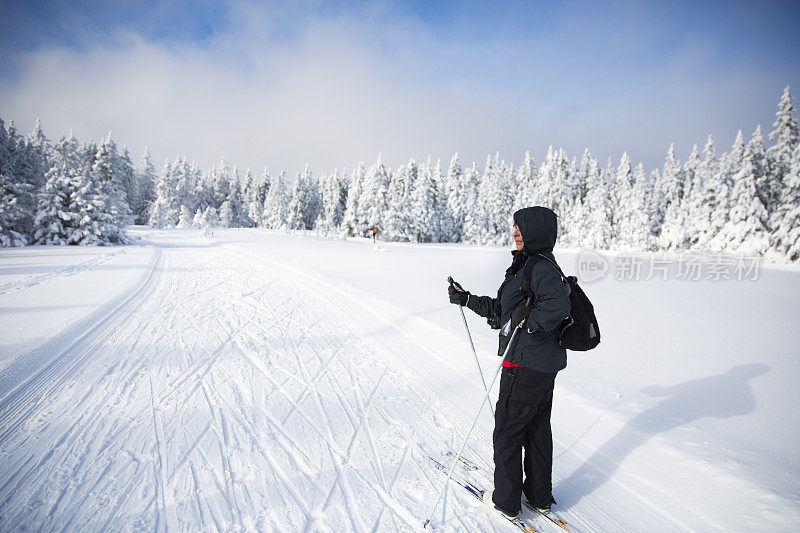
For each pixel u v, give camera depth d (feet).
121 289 29.96
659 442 10.03
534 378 7.17
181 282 35.01
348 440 10.24
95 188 77.20
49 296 26.35
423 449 9.94
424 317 23.07
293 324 21.65
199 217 164.45
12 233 67.31
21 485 8.06
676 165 133.28
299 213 180.34
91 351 16.37
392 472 8.95
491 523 7.47
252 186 224.53
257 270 43.86
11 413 11.05
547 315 6.53
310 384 13.78
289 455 9.46
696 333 21.65
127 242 79.92
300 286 33.60
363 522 7.36
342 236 132.77
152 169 207.92
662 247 108.99
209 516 7.37
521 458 7.50
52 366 14.51
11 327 18.80
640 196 115.55
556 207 140.46
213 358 16.11
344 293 30.40
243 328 20.71
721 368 15.83
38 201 74.54
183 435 10.20
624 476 8.89
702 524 7.32
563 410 12.06
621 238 118.21
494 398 12.92
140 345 17.46
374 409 12.01
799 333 21.77
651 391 13.37
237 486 8.26
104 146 129.49
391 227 134.31
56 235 72.84
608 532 7.26
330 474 8.79
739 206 84.79
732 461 9.05
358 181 160.86
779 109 86.07
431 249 88.38
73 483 8.19
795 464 8.95
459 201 147.54
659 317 25.98
